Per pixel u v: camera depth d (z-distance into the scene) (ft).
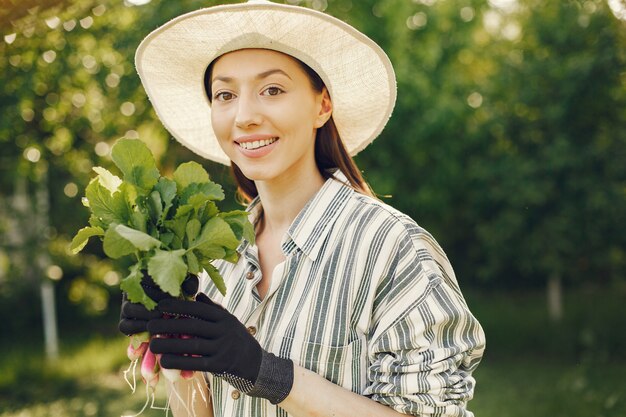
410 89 24.38
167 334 4.70
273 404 5.00
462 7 29.40
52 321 26.99
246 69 5.32
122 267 24.29
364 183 5.93
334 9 23.53
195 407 5.76
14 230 27.99
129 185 4.75
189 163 4.84
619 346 27.12
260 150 5.29
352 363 5.07
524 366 25.67
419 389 4.80
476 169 26.00
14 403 21.94
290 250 5.36
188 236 4.69
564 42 25.34
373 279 5.05
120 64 20.48
